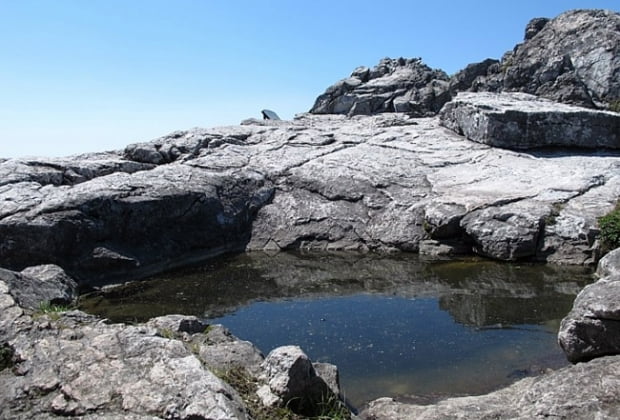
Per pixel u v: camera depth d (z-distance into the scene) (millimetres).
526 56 30531
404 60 40000
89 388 5461
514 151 19203
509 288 11656
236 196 16516
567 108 20484
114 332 6379
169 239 14492
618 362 6395
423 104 32719
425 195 16078
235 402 5285
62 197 13086
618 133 19359
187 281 12961
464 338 9281
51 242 12367
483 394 7320
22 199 13195
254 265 14227
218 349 6789
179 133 21953
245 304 11336
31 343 6199
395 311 10680
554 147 19516
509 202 14617
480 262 13500
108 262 12930
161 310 10992
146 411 5113
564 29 30172
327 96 37062
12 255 12234
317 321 10289
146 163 19719
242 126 23609
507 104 20906
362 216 15938
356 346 9109
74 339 6297
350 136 21859
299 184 17531
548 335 9234
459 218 14258
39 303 7754
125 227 13711
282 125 24578
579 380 6223
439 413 6395
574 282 11773
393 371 8188
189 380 5426
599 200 14383
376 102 34250
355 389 7656
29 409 5289
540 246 13297
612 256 9742
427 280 12500
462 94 24188
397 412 6625
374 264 13914
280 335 9664
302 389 5754
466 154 19094
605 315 6773
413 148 19953
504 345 8938
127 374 5637
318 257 14781
